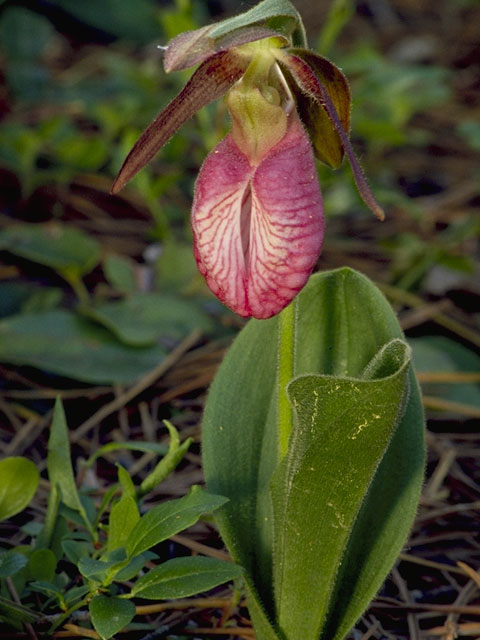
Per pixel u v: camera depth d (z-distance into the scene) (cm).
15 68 125
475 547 66
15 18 127
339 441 52
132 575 56
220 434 58
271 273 53
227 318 85
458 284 94
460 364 79
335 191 98
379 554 56
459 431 75
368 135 102
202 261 54
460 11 162
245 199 54
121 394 76
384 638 60
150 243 99
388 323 57
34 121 120
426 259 91
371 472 53
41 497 67
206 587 55
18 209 103
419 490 56
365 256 100
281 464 55
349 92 54
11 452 71
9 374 77
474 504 67
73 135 114
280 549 56
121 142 118
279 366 55
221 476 57
